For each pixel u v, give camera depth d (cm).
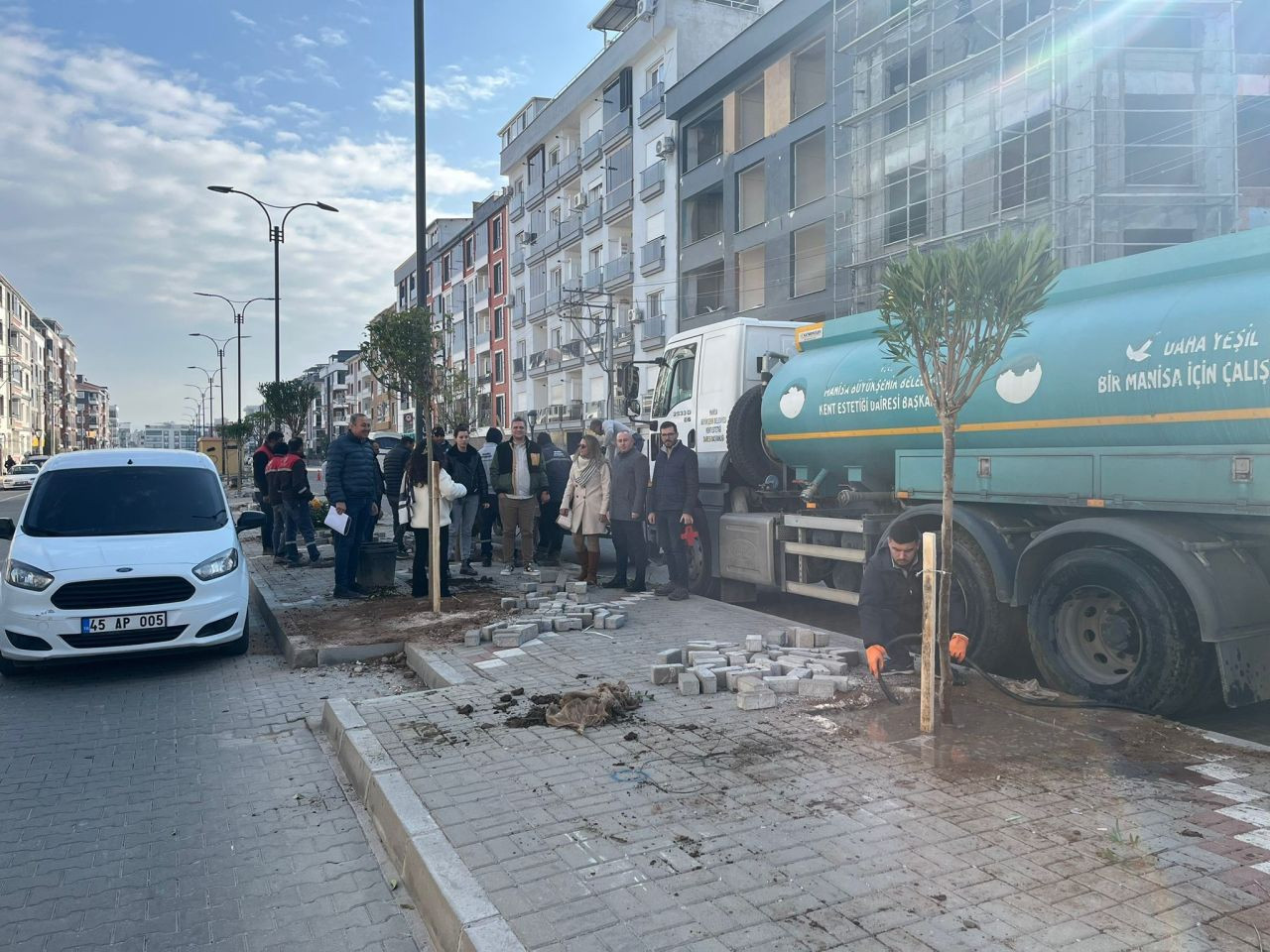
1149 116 1872
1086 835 352
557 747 480
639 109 3778
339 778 503
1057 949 273
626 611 881
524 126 5294
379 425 8794
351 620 889
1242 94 1888
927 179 2228
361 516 1036
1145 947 273
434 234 6938
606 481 1046
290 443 1369
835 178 2588
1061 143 1848
